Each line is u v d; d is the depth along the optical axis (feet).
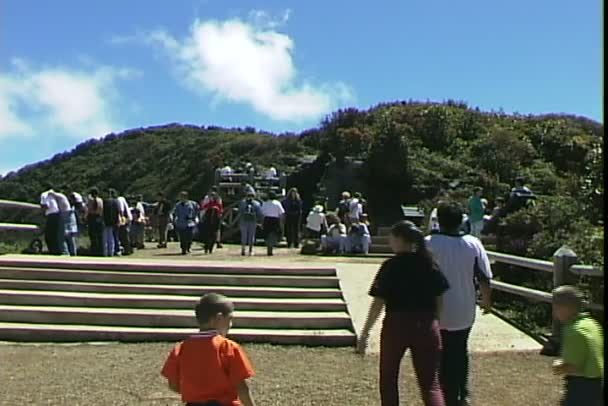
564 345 16.19
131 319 37.14
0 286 41.04
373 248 73.31
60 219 55.16
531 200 54.65
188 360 15.19
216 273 43.21
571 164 121.19
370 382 27.53
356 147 123.03
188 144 223.92
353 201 73.05
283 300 40.01
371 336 34.76
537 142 131.34
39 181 237.04
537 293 35.19
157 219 83.05
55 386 26.78
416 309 19.38
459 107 146.51
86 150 253.65
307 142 167.22
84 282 41.81
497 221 54.65
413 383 26.86
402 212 102.68
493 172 119.24
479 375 28.35
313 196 115.65
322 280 42.68
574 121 140.46
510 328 36.17
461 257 21.03
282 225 79.05
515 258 37.81
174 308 39.01
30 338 35.58
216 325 15.55
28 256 47.32
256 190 112.06
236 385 15.12
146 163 227.40
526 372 28.84
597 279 33.71
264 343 35.27
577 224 45.88
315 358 32.14
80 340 35.63
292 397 25.32
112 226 59.67
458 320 20.83
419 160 117.50
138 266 43.11
